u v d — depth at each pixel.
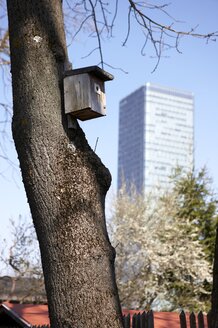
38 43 3.90
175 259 21.39
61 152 3.68
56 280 3.45
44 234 3.55
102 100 4.19
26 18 3.96
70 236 3.49
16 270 18.86
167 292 22.62
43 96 3.78
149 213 22.25
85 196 3.61
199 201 25.81
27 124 3.73
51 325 3.48
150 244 21.28
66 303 3.40
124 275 21.33
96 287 3.42
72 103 3.86
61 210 3.54
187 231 23.48
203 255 23.23
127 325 6.42
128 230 21.52
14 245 18.89
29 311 12.26
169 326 11.36
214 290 4.48
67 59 4.06
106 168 3.83
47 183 3.59
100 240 3.55
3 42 9.81
